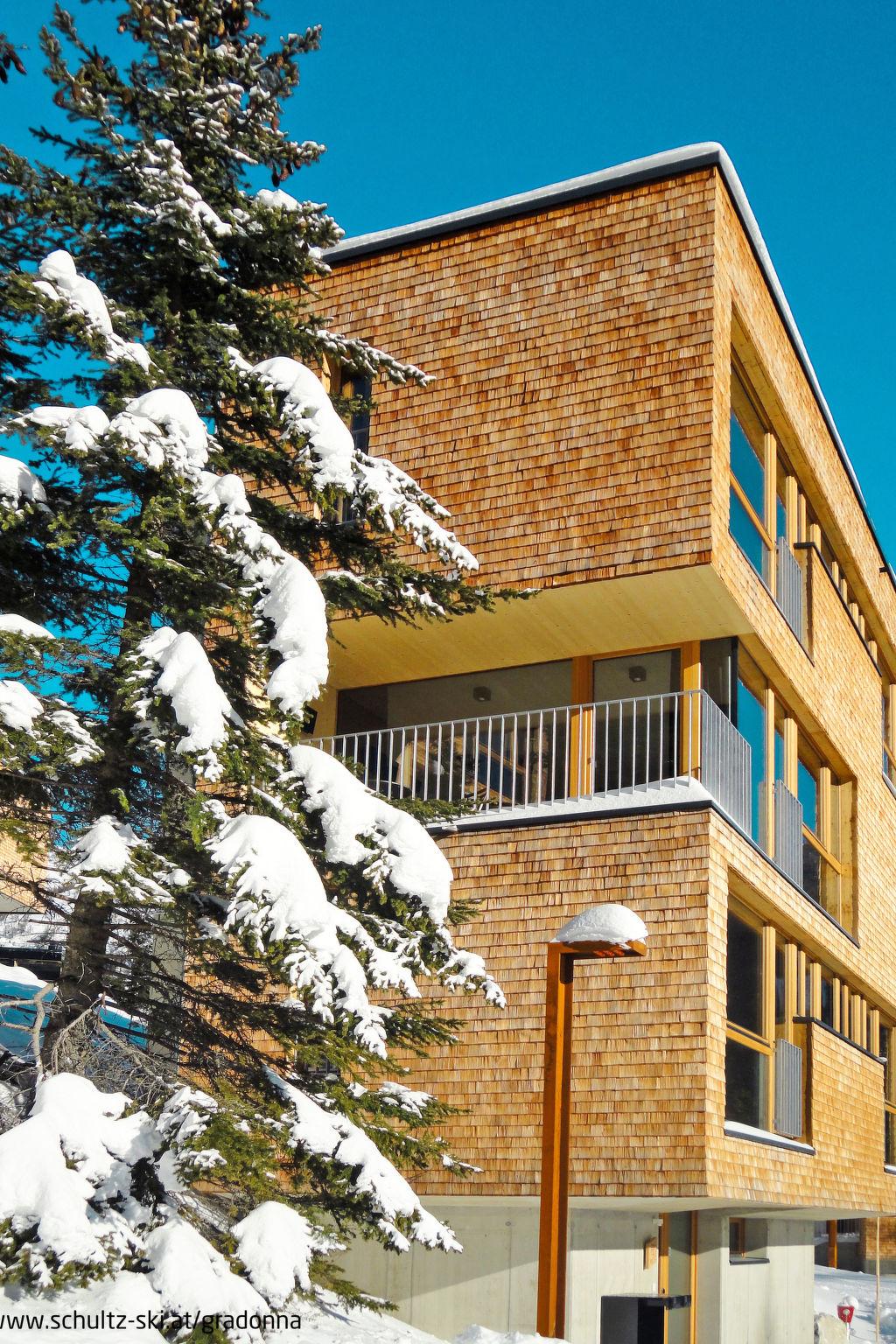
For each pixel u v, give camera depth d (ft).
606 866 43.52
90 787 30.50
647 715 47.01
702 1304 52.47
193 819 26.58
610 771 49.88
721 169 47.26
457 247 51.67
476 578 47.62
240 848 26.30
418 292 51.98
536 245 50.01
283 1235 24.40
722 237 47.06
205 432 30.66
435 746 54.08
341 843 29.09
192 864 30.27
